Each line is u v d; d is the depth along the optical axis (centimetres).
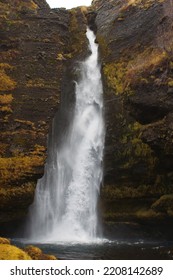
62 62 2961
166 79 2481
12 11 3045
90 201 2697
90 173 2745
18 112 2678
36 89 2780
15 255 1086
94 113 2895
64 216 2675
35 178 2519
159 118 2502
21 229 2602
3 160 2512
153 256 1797
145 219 2539
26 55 2903
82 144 2825
